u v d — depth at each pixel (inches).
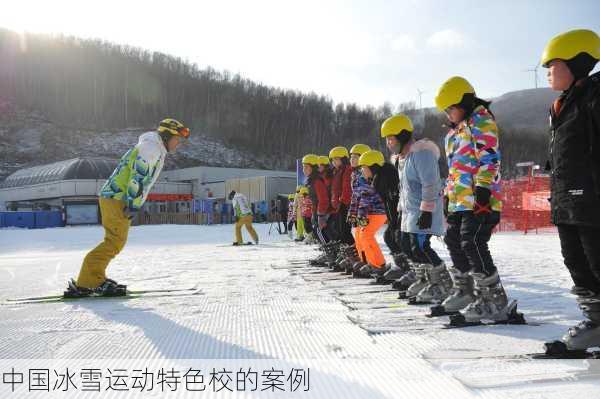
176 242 640.4
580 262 101.6
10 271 300.5
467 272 150.5
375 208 237.3
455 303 148.9
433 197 168.9
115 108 3917.3
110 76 4087.1
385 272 239.3
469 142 140.5
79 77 4025.6
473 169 140.5
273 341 119.0
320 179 305.1
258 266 311.9
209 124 3954.2
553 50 99.0
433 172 169.6
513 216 738.2
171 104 4013.3
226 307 166.9
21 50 4109.3
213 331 130.3
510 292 191.3
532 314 149.3
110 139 3543.3
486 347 111.6
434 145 174.2
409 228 178.1
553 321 139.3
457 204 142.7
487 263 137.4
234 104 4109.3
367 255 243.8
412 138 184.2
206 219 1439.5
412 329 131.6
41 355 108.5
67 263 355.3
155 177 198.8
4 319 150.1
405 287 205.3
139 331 131.3
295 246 521.3
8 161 3004.4
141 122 3868.1
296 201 641.6
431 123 2999.5
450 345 113.9
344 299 183.2
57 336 126.3
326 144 3700.8
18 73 3956.7
